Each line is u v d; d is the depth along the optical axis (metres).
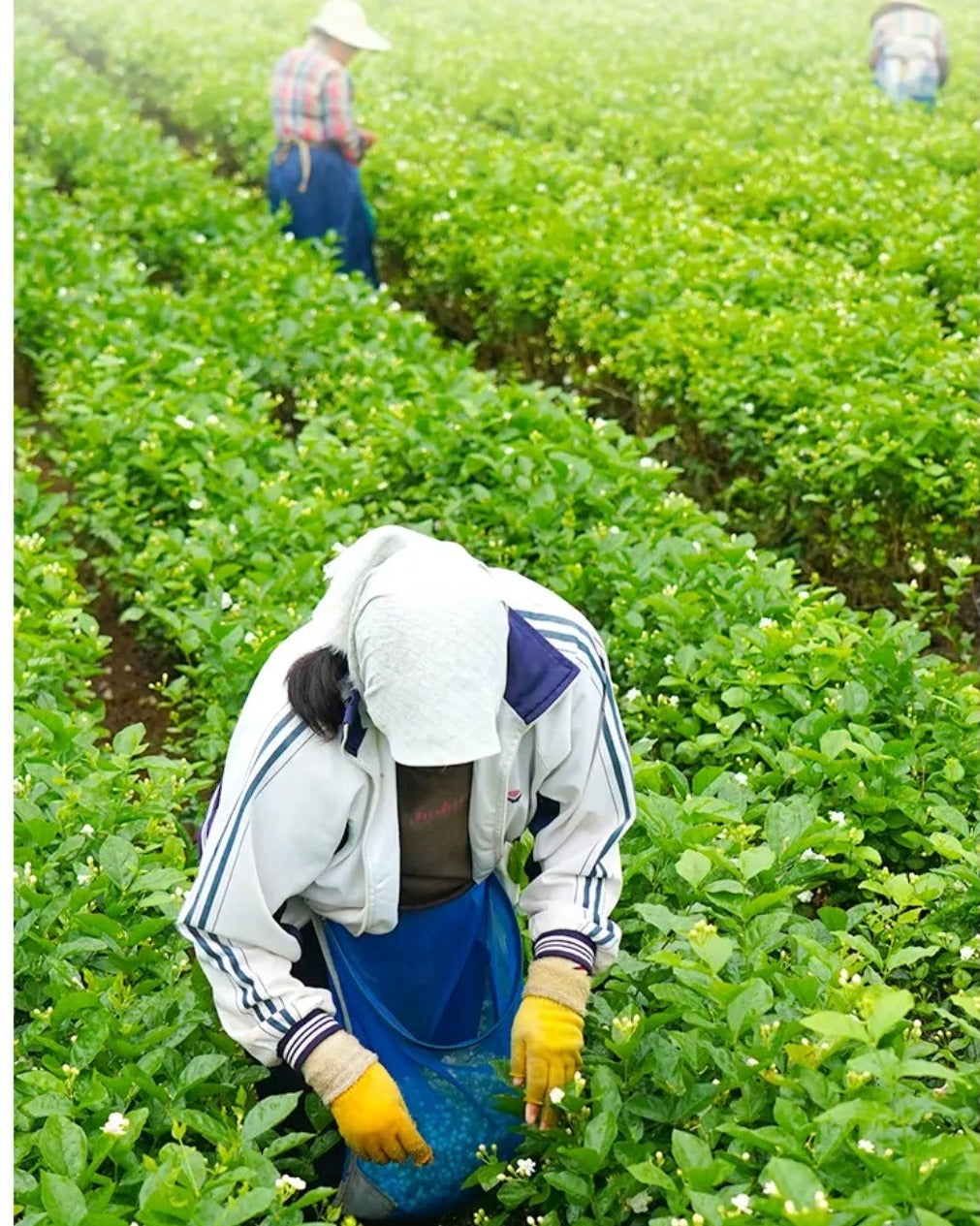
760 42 18.05
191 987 3.20
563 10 20.22
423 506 5.87
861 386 6.49
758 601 4.73
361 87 15.35
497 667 2.53
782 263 8.38
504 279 8.68
